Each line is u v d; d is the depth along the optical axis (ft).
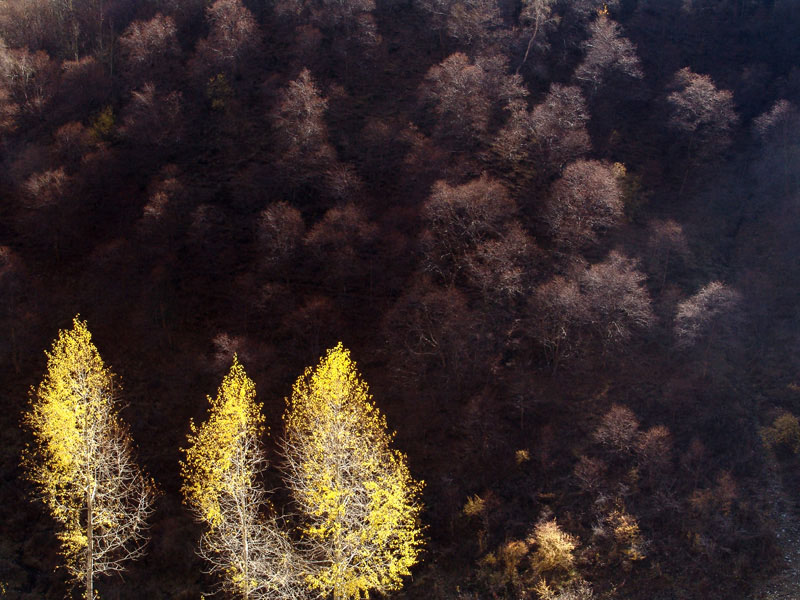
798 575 110.63
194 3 250.37
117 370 148.05
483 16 234.38
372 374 148.56
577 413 140.46
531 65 231.71
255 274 165.58
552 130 187.73
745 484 126.41
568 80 231.30
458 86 197.26
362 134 201.05
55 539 115.75
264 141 201.26
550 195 179.52
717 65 242.99
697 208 194.49
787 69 235.81
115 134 200.23
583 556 116.37
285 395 142.61
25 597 107.45
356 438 89.71
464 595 111.65
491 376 146.61
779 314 160.35
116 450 103.96
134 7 257.75
